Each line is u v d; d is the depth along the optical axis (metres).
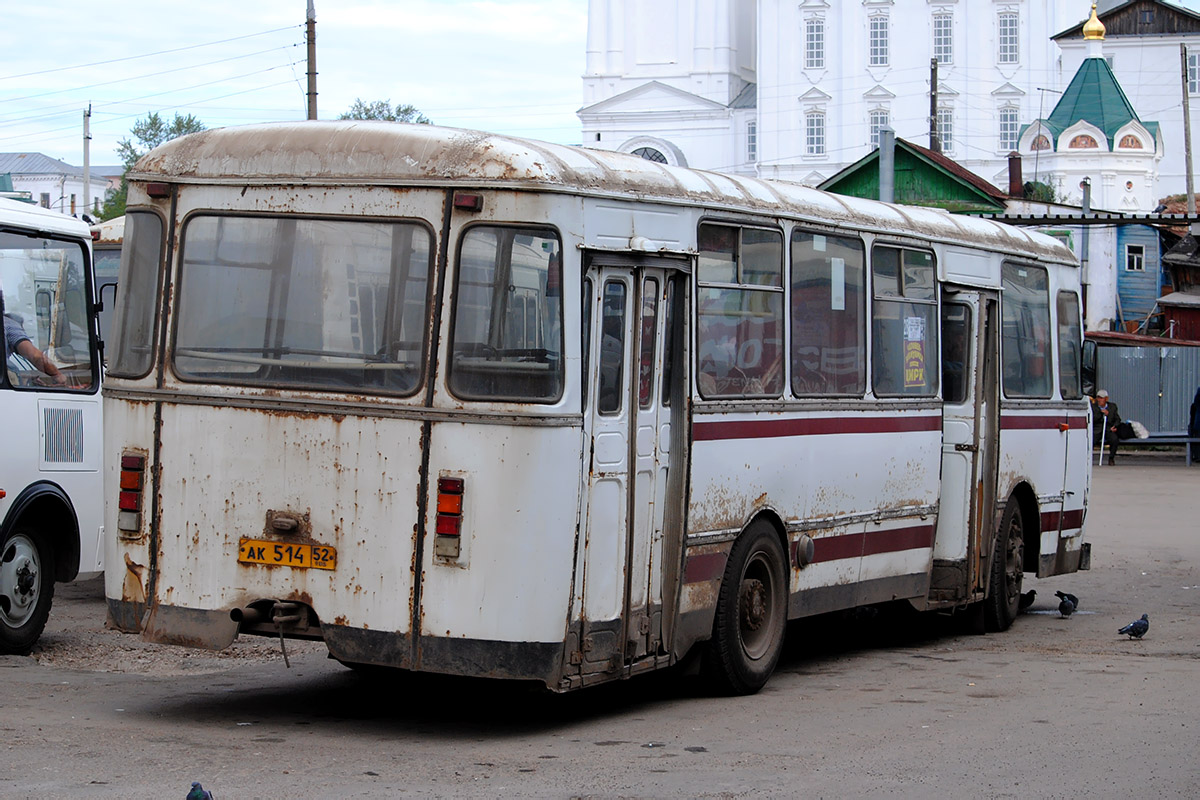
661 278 8.77
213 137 8.41
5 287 10.64
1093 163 76.62
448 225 7.82
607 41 116.06
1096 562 18.86
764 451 9.86
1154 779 7.27
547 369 7.75
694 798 6.76
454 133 8.00
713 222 9.29
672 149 113.38
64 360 11.26
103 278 16.42
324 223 8.08
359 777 7.02
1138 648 12.30
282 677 10.24
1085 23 91.06
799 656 11.85
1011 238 13.71
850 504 11.04
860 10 105.25
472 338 7.76
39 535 10.93
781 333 10.12
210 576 8.16
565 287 7.82
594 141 115.25
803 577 10.48
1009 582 13.52
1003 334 13.35
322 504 7.93
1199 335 55.22
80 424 11.32
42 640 11.54
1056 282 14.61
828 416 10.68
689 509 9.03
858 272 11.16
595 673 8.20
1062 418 14.58
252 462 8.08
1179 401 39.34
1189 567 18.42
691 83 114.00
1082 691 9.98
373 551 7.82
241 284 8.21
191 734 7.97
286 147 8.17
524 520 7.65
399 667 7.77
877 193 49.12
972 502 12.84
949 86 103.81
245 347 8.17
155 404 8.32
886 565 11.64
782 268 10.12
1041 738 8.27
